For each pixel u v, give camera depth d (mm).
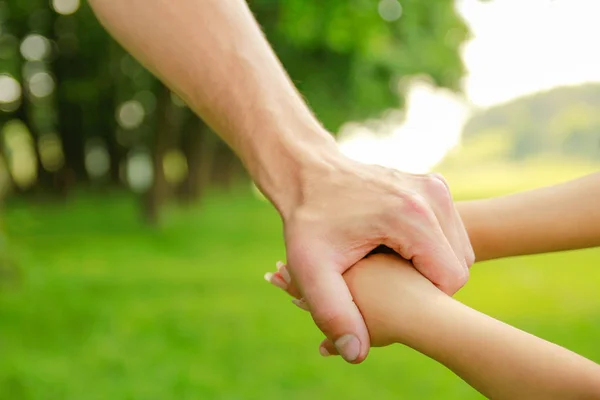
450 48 14328
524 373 706
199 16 958
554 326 5320
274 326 5391
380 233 870
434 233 868
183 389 3789
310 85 13242
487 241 1055
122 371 4184
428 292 825
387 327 826
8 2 15195
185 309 5988
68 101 18438
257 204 20328
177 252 9641
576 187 1058
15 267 6613
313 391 3828
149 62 984
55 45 16422
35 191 19312
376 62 12930
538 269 8523
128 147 20922
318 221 889
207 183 22766
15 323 5363
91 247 9938
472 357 744
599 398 672
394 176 925
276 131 942
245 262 8836
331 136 971
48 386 3902
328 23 8422
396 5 11031
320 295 856
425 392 3783
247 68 956
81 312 5777
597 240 1041
